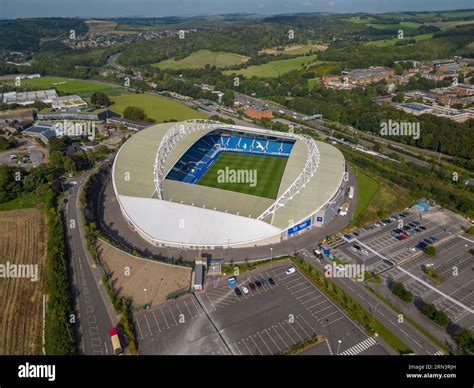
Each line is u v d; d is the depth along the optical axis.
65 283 97.44
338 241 122.25
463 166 185.38
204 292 98.75
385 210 142.75
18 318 89.69
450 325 89.50
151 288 99.50
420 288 101.62
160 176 141.00
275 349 82.06
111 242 117.56
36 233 125.56
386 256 114.88
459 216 138.62
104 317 90.00
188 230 117.81
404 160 192.75
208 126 196.88
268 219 119.81
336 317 91.06
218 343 83.38
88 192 154.12
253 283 101.75
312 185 136.00
